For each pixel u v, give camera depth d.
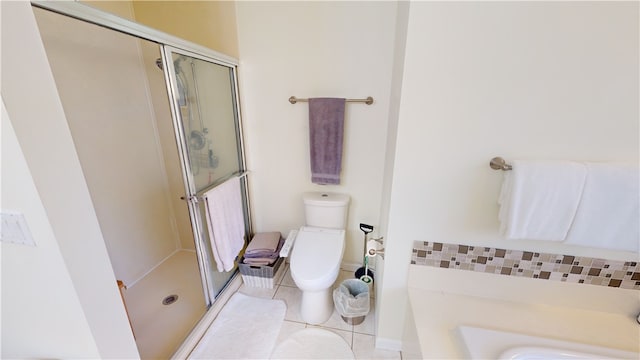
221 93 1.78
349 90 1.81
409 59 1.03
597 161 1.02
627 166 0.91
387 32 1.66
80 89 1.57
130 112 1.88
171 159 2.17
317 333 1.62
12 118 0.65
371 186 1.98
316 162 1.91
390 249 1.31
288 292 1.97
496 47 0.97
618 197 0.92
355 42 1.71
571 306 1.22
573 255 1.14
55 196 0.75
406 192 1.21
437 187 1.18
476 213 1.18
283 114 1.96
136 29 1.08
